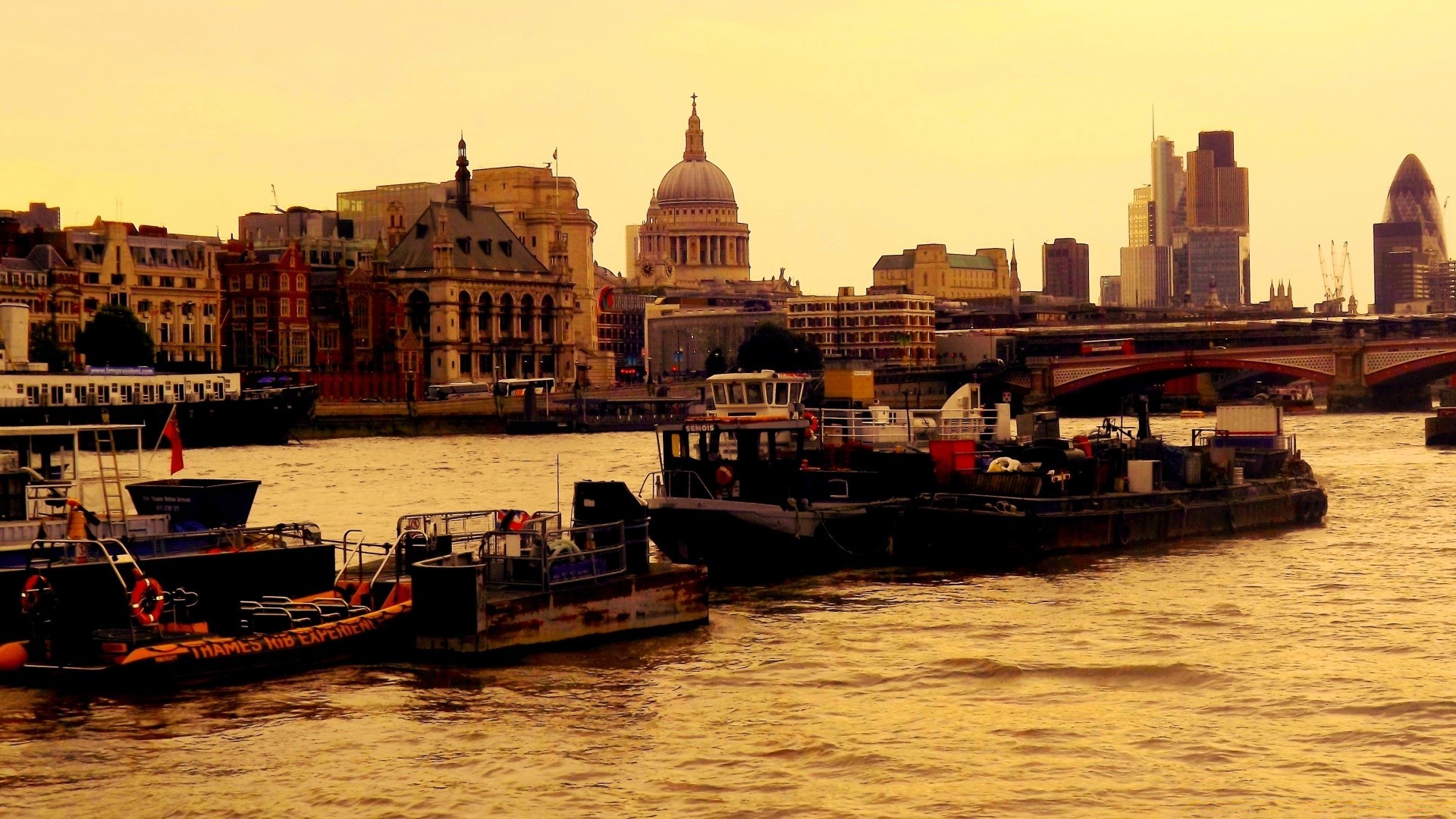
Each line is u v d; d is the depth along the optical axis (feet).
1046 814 147.02
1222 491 327.67
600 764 160.66
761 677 193.47
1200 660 202.08
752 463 281.13
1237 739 168.86
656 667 196.75
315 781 155.94
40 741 167.43
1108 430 379.14
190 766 160.15
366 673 191.21
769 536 266.98
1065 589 254.68
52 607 185.68
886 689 189.26
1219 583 260.62
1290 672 196.24
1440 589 254.47
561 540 208.44
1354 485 443.73
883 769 159.22
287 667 191.72
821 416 333.21
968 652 207.21
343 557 272.10
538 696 183.11
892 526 280.92
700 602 220.64
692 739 168.76
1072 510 290.97
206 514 227.20
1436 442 640.99
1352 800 150.41
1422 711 178.19
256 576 207.62
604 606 207.82
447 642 194.90
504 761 161.27
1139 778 156.56
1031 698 185.26
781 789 153.58
